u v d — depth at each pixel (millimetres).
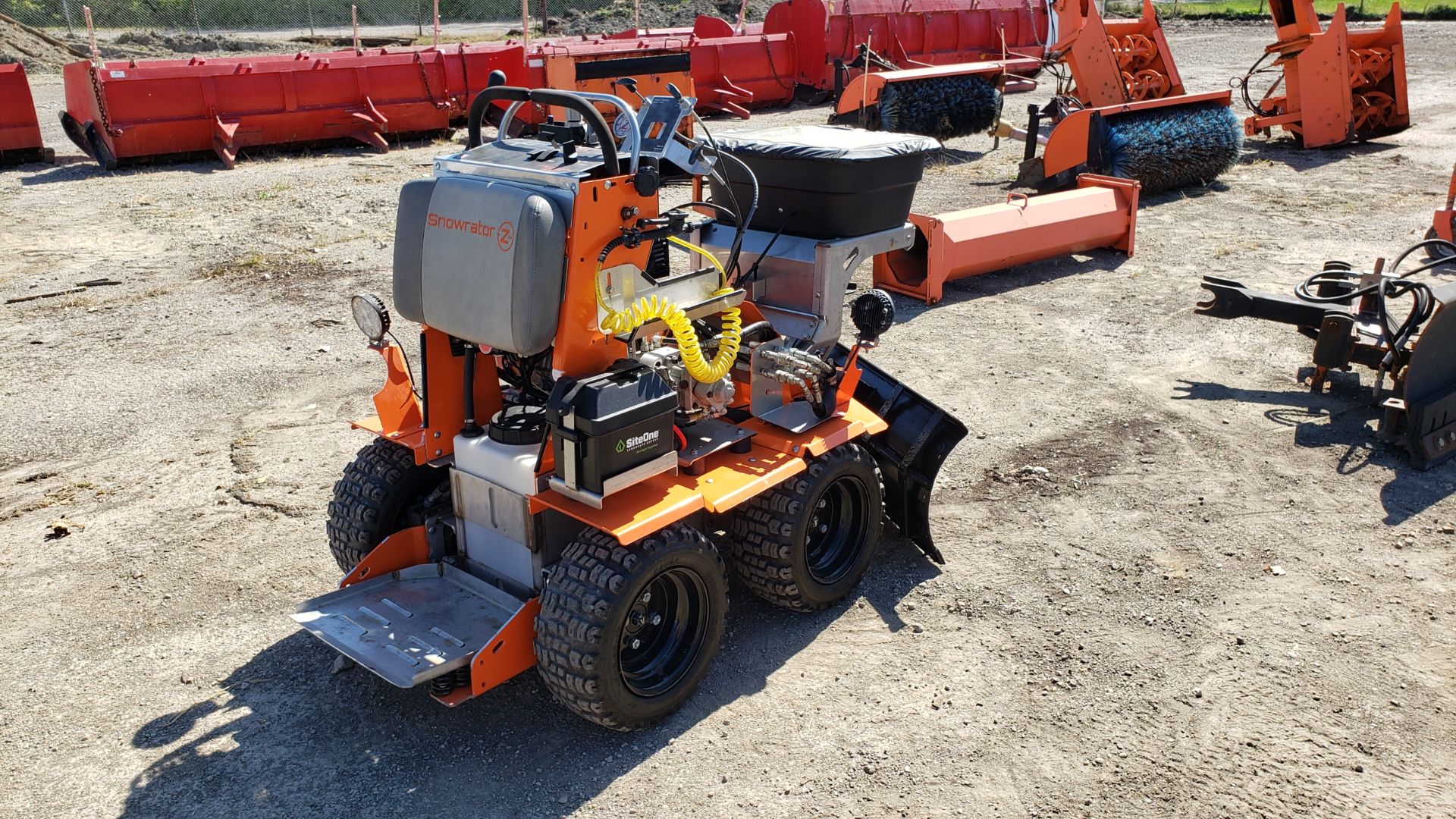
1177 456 6484
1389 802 3779
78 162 15242
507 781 3861
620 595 3732
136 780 3879
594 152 3979
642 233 3885
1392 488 6074
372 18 34594
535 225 3635
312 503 5926
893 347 8344
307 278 10000
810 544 4930
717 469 4320
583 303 3785
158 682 4445
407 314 4137
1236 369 7852
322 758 3986
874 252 4914
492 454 4055
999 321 8945
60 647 4684
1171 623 4844
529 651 3947
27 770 3938
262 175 14375
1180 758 3998
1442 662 4555
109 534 5617
